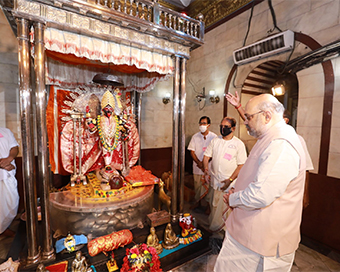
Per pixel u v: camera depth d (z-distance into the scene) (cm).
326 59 267
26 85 164
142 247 194
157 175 496
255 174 140
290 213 137
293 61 302
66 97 288
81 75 326
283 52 319
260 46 336
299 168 133
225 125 266
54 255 185
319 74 275
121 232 213
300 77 297
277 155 127
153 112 480
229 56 419
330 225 270
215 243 260
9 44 314
